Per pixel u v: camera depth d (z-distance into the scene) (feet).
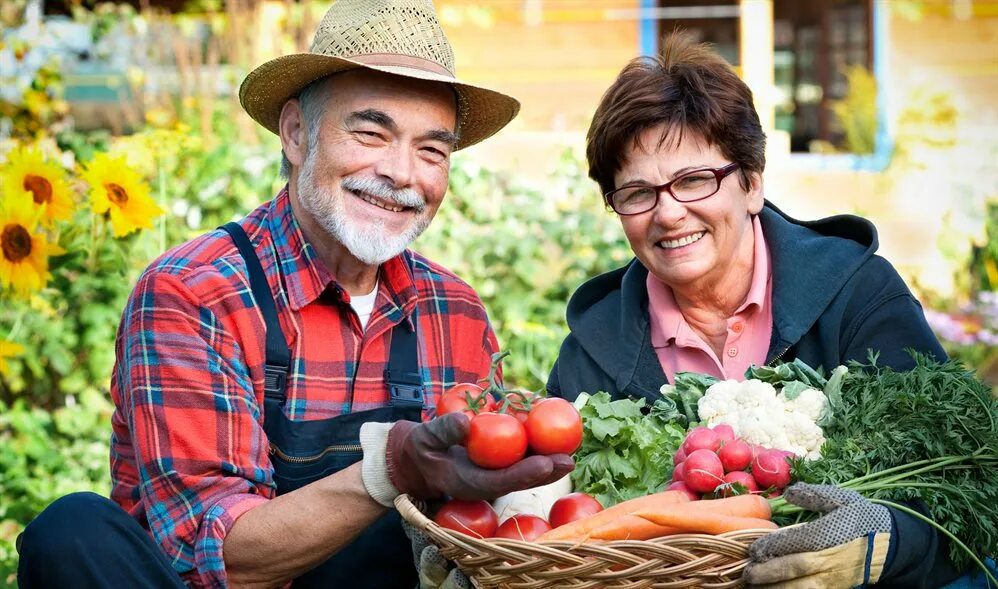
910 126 29.12
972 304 23.45
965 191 28.02
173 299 9.03
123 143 17.75
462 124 11.00
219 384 8.92
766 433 8.53
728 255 9.79
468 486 7.36
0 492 15.26
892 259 28.17
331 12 9.87
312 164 9.58
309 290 9.59
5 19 19.47
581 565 7.06
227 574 8.48
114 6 27.20
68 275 16.08
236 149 18.72
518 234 18.79
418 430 7.48
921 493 7.96
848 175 28.81
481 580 7.34
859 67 30.53
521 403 7.70
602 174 9.99
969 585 8.50
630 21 31.27
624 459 8.67
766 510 7.72
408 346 10.06
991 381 21.74
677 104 9.43
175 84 25.55
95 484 15.89
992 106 30.94
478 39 31.45
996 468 8.22
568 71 31.37
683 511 7.46
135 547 7.86
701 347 10.16
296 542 8.20
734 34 38.42
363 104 9.39
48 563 7.64
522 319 18.42
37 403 17.34
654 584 7.14
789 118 38.86
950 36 31.17
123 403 9.39
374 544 9.22
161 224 15.61
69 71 26.94
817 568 7.10
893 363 9.29
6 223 12.97
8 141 17.72
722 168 9.52
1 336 15.16
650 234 9.74
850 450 8.21
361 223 9.46
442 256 18.63
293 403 9.44
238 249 9.59
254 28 26.00
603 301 10.92
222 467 8.73
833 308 9.61
